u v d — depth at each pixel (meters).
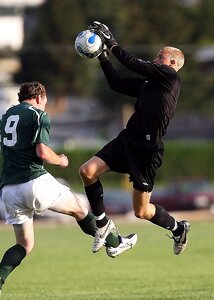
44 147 34.84
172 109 35.75
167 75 35.28
